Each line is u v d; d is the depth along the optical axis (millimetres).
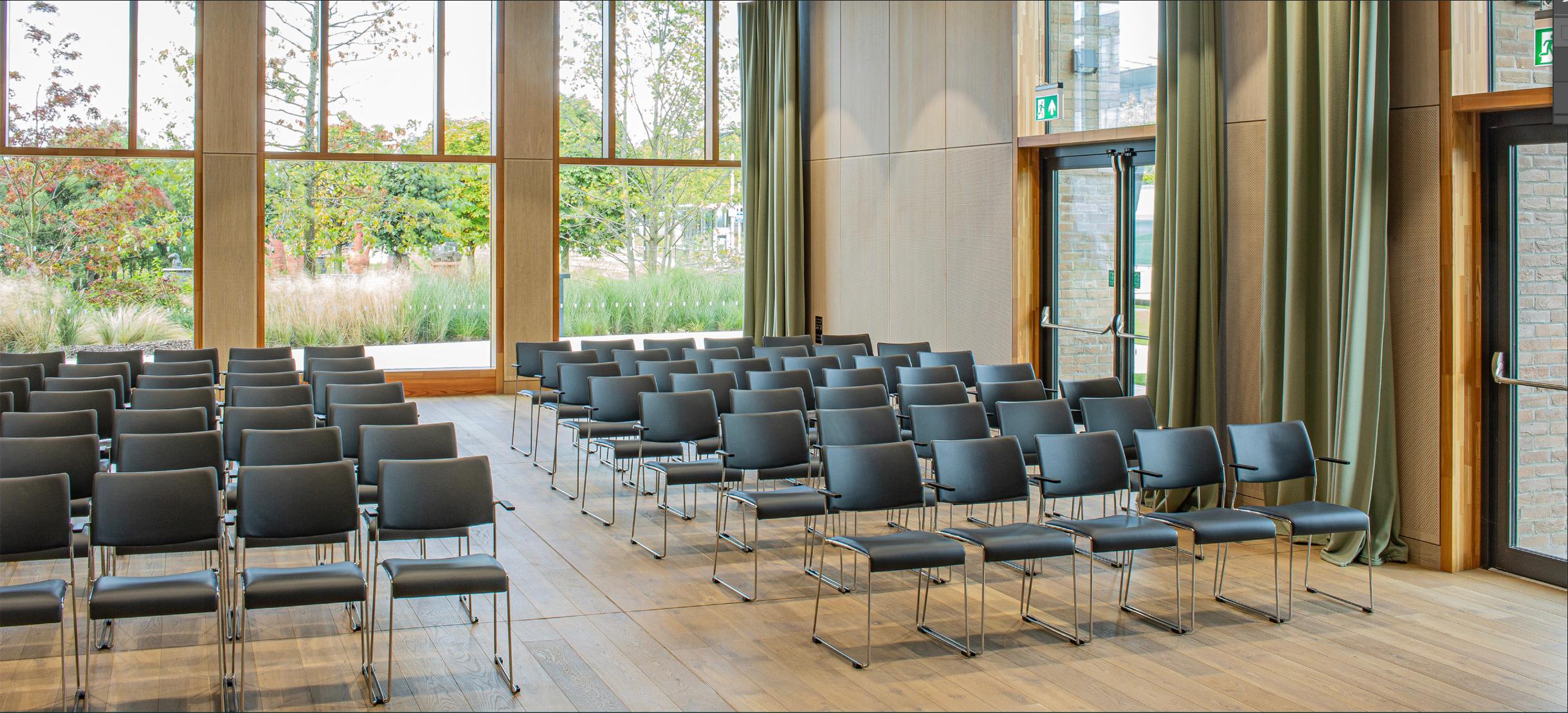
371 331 13883
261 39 13195
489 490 5668
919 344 10445
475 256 14188
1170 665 5391
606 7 14242
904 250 12469
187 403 7957
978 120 11328
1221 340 8453
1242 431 6648
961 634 5812
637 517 8211
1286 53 7672
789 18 13797
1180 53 8430
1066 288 10695
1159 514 6262
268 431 6270
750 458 6980
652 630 5855
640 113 14453
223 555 5609
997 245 11141
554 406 10156
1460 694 5047
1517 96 6484
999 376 8977
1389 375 7121
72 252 12859
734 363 9664
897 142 12484
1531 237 6668
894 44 12461
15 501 5012
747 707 4898
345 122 13570
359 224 13742
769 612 6145
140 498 5223
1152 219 9617
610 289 14547
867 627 5824
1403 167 7070
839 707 4891
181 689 5047
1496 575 6895
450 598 6367
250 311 13250
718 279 14930
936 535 5715
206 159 13008
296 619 6023
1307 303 7520
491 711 4844
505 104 13914
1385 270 6992
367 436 6363
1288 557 7324
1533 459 6742
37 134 12656
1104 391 8344
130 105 12875
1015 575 6891
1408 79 7016
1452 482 6922
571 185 14305
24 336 12766
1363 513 6266
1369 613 6180
